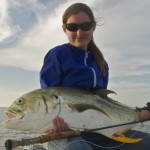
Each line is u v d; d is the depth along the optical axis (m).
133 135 1.18
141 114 1.14
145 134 1.20
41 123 0.93
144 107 1.16
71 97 0.97
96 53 1.21
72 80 1.09
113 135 1.06
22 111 0.92
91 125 0.99
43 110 0.93
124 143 1.13
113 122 1.05
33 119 0.92
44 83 1.07
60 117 0.94
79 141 0.93
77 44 1.13
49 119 0.93
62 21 1.16
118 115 1.07
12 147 0.78
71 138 0.93
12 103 0.95
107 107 1.05
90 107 0.99
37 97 0.94
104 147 1.06
